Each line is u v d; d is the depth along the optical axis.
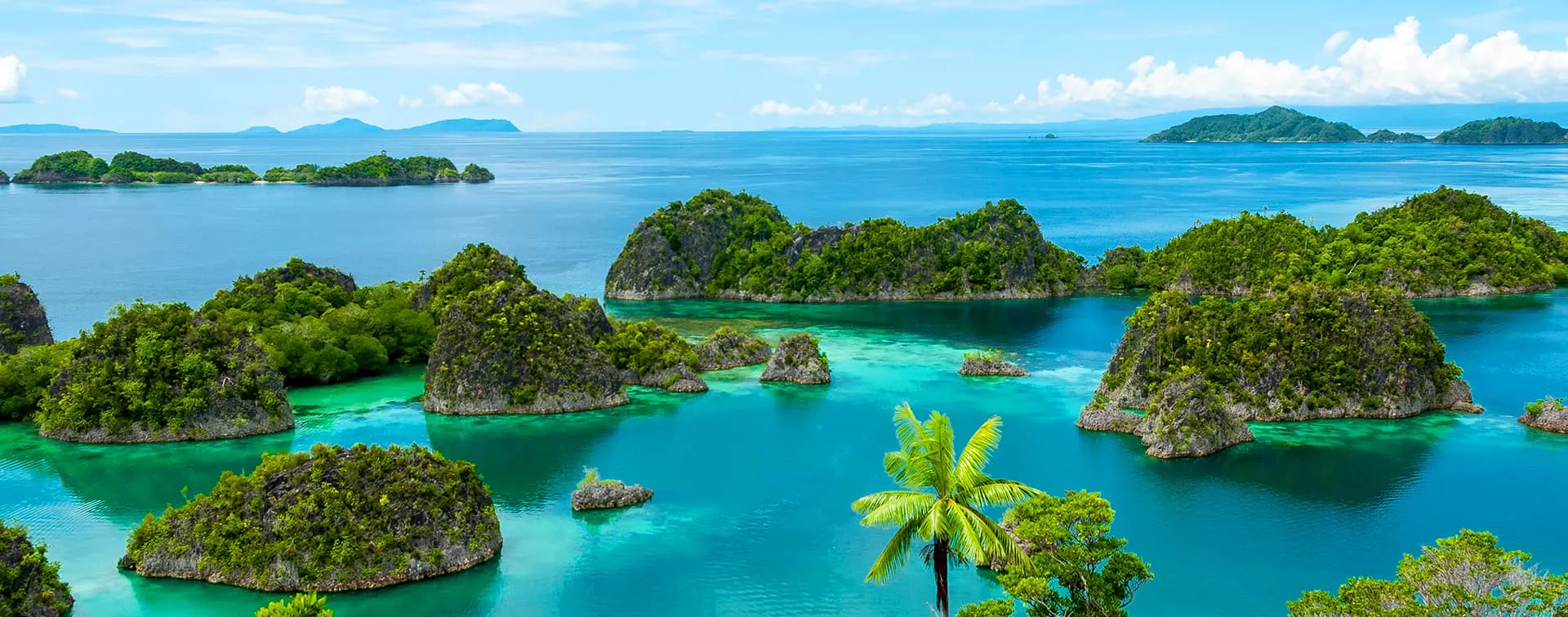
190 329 110.44
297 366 125.44
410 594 70.81
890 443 103.81
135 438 103.69
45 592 65.88
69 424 104.25
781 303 194.38
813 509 86.50
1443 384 114.69
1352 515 84.44
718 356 137.88
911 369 135.38
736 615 68.44
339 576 70.88
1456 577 53.03
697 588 72.19
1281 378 113.75
